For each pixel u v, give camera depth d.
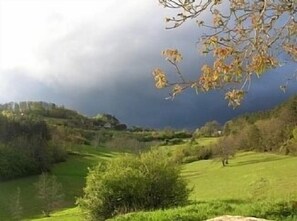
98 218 37.75
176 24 6.62
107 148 150.12
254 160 93.69
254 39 6.62
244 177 70.19
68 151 132.50
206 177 79.94
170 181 38.06
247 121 119.75
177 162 39.84
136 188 37.41
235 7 6.65
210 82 6.62
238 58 6.66
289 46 6.72
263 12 6.53
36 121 126.56
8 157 102.88
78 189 96.19
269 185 57.16
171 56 6.68
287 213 21.95
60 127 155.62
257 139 108.25
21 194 90.44
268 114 110.88
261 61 6.56
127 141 151.12
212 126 160.50
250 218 12.31
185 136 171.12
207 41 6.70
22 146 108.69
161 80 6.67
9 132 115.88
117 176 37.53
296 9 6.58
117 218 24.77
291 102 99.75
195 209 23.86
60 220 58.16
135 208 36.75
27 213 77.19
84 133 177.50
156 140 168.12
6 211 79.69
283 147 99.44
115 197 37.53
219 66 6.64
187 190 39.28
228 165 92.88
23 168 104.56
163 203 37.56
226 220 12.08
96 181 37.97
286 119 101.38
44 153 111.56
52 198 79.81
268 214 21.91
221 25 6.68
